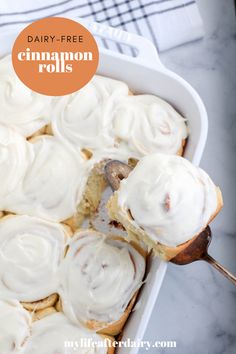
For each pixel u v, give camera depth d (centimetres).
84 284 66
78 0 81
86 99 70
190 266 79
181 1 83
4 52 73
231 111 83
